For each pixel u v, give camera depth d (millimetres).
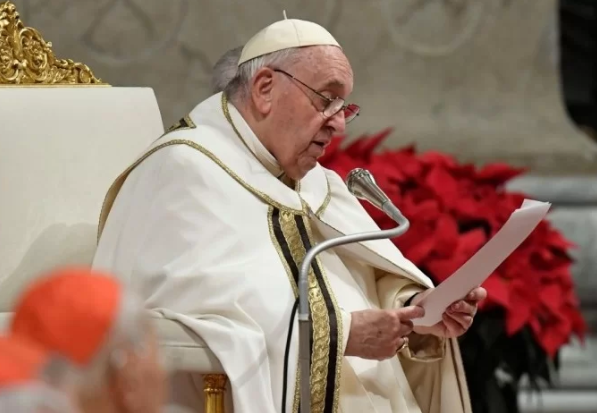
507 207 14109
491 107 23797
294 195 10750
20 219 11062
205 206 10203
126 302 4980
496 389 13547
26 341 4863
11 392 4660
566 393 21391
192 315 9711
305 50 10477
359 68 23391
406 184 14023
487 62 23922
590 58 26000
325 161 14023
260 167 10703
